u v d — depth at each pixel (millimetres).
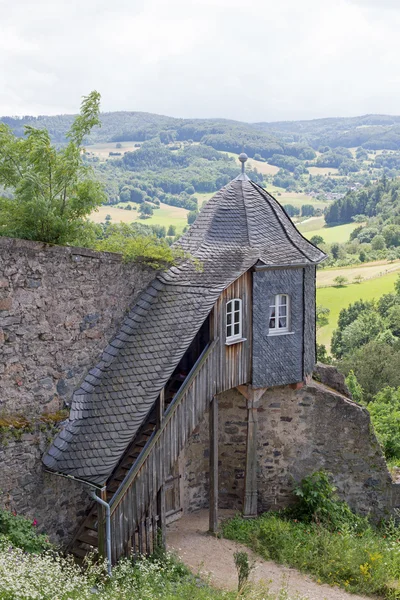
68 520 14383
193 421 15734
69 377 14555
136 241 16344
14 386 13453
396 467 22234
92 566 12633
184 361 17750
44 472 13812
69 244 15969
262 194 19719
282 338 18406
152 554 14734
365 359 54750
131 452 15492
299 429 19531
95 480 13102
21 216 14711
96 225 17094
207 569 15570
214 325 16297
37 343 13836
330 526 18531
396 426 26516
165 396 16938
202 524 18266
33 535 12617
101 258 15148
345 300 82562
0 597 9320
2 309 13070
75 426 14195
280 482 19562
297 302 18656
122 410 14234
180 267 17281
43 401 14008
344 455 19844
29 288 13555
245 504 18859
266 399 19234
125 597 11430
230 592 13102
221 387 16797
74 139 16578
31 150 15977
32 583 9984
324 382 21422
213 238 18469
